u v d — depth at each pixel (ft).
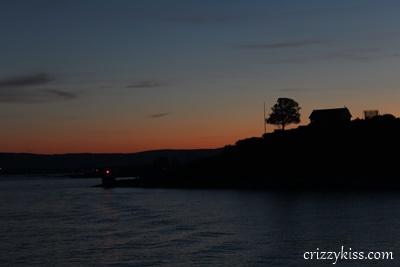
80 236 190.60
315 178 451.53
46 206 330.34
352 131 520.83
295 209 257.34
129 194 436.35
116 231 200.64
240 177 498.28
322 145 508.94
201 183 517.55
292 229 188.75
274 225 201.36
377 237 166.09
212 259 142.41
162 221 226.38
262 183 469.57
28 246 171.94
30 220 246.47
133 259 146.41
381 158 455.63
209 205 299.58
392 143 477.77
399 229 179.93
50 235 195.21
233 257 143.84
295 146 525.34
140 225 215.92
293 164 490.90
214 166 550.36
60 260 148.66
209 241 169.58
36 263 145.79
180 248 159.43
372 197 318.04
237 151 565.94
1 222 239.71
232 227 200.23
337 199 309.42
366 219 207.72
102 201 362.12
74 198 405.80
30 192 523.29
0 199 410.11
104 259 148.05
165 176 586.45
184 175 557.33
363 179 427.33
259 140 578.25
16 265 144.15
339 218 214.07
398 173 423.64
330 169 460.14
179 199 355.56
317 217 220.43
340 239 164.45
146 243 170.50
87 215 264.31
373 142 487.61
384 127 511.40
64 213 278.87
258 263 135.85
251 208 271.69
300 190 410.93
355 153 476.13
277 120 601.21
